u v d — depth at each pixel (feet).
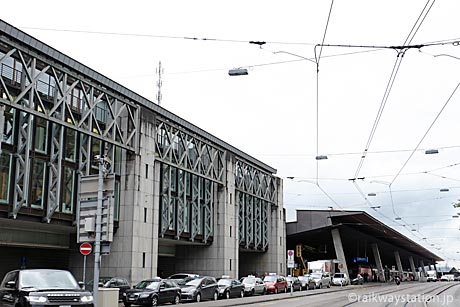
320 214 254.88
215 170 171.53
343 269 256.32
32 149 104.01
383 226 273.13
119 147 127.03
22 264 119.65
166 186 144.97
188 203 157.48
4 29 95.61
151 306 97.86
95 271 65.87
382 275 346.13
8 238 111.55
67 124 108.58
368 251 412.57
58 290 47.32
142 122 132.57
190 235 157.17
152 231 133.90
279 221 221.46
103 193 68.39
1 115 93.81
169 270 175.73
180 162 149.59
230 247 175.22
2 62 95.86
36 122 105.60
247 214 196.65
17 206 98.07
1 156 97.76
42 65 105.81
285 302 108.99
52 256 130.93
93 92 118.01
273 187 221.87
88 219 67.67
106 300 71.67
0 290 51.08
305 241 309.22
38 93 103.04
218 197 174.19
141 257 128.26
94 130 119.34
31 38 100.68
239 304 101.04
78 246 128.77
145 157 132.87
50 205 105.60
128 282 118.01
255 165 204.64
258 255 217.56
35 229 117.29
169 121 146.92
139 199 129.18
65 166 111.55
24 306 45.93
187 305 98.84
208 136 165.37
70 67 109.81
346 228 279.69
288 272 236.84
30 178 102.68
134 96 130.62
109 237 66.23
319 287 197.98
